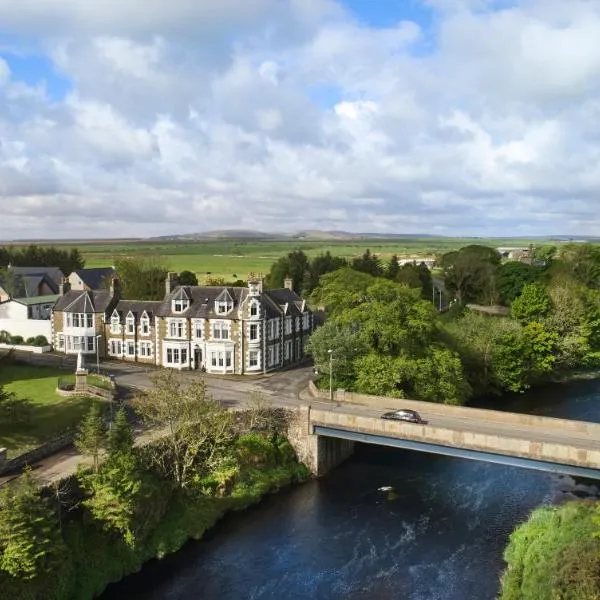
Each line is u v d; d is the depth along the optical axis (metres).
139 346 105.31
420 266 183.88
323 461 71.31
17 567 41.50
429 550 53.94
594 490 65.50
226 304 97.62
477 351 99.44
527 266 160.00
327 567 51.38
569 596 39.09
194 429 61.03
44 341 114.94
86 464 52.22
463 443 61.25
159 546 53.00
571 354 114.25
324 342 83.88
